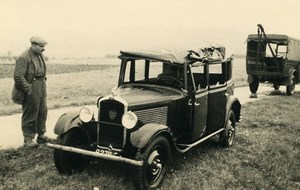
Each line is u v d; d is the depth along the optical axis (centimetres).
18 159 627
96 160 632
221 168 652
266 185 577
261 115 1208
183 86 627
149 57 623
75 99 1372
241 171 640
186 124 629
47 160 633
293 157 748
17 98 680
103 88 1875
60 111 1099
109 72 3353
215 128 731
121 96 570
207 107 679
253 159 708
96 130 569
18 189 511
